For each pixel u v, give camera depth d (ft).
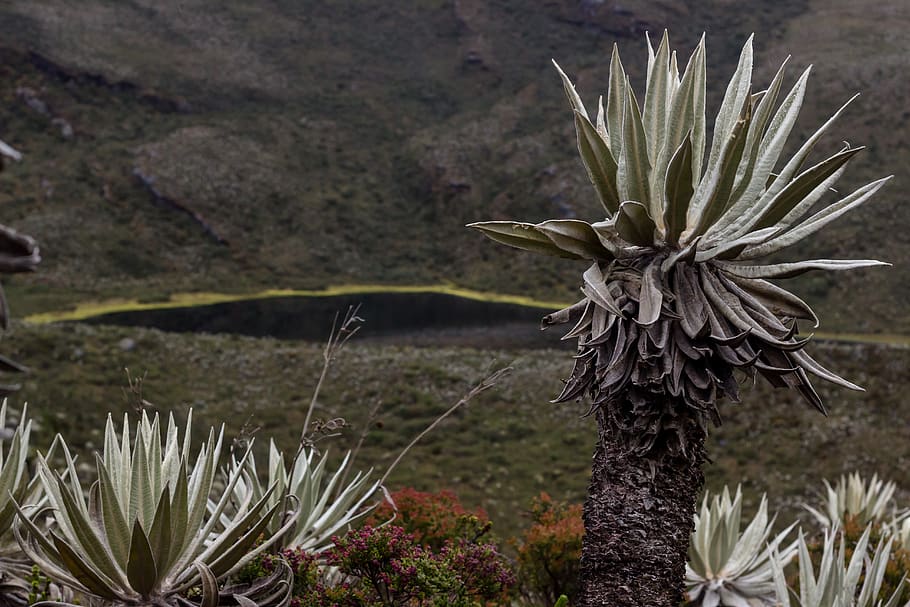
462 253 264.11
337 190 282.97
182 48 326.85
